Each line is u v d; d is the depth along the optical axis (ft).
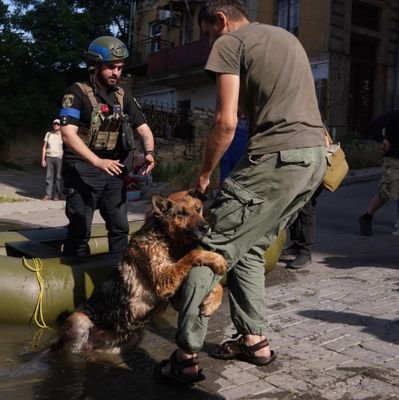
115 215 15.53
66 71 87.25
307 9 64.90
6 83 79.61
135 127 15.92
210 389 10.34
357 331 13.21
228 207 10.27
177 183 47.50
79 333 12.35
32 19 83.97
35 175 69.41
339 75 63.93
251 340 11.37
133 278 11.98
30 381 10.77
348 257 22.09
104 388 10.47
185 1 78.07
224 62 9.94
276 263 19.11
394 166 24.99
